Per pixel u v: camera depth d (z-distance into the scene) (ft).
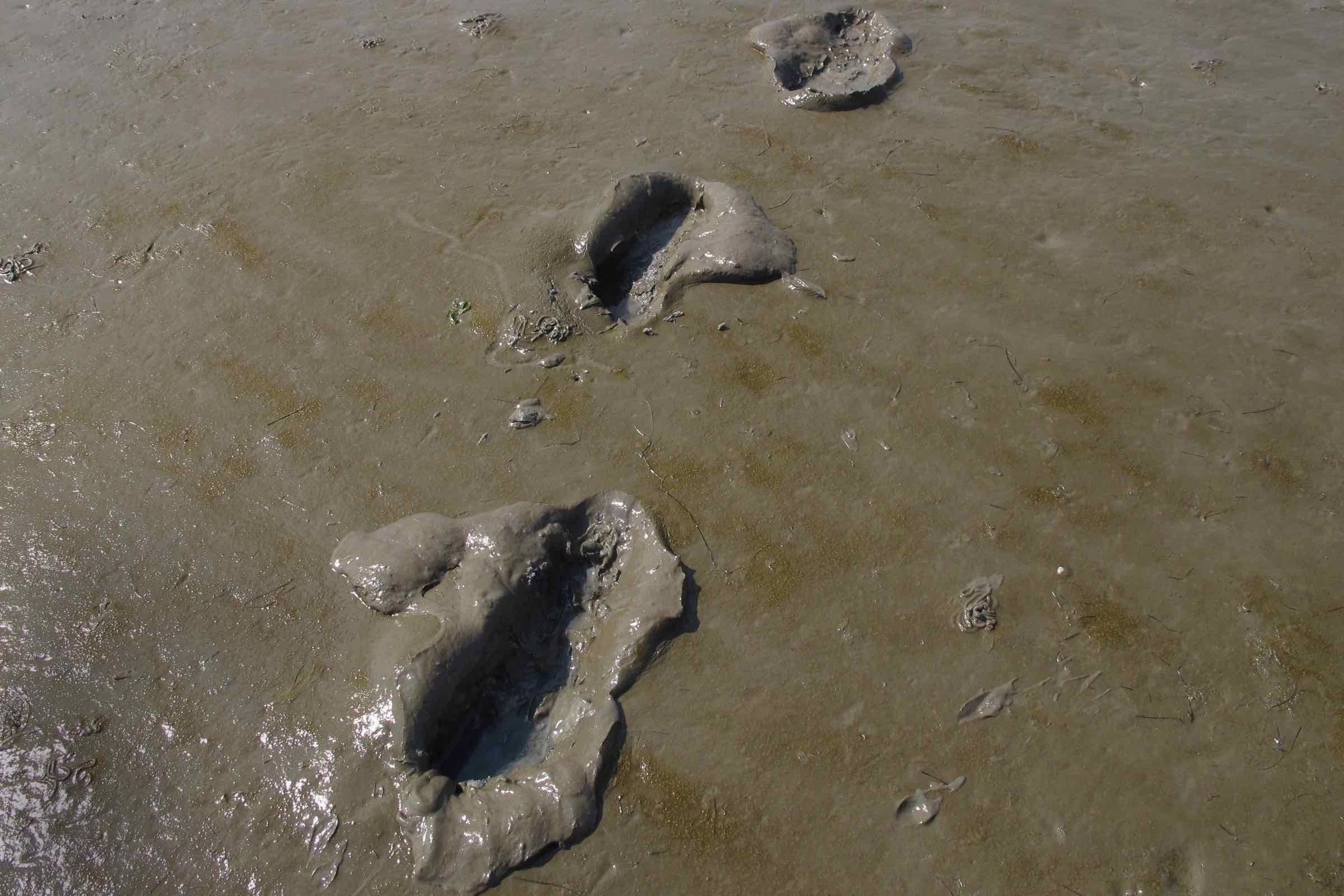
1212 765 8.79
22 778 8.86
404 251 14.02
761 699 9.27
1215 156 15.93
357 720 9.00
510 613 9.70
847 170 15.65
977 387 12.12
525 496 10.86
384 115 17.06
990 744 8.96
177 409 11.96
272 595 10.06
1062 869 8.20
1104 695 9.27
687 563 10.28
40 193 15.46
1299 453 11.36
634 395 12.01
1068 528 10.66
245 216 14.80
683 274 13.51
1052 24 19.71
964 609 9.92
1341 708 9.16
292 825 8.50
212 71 18.45
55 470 11.34
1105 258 13.99
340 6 20.62
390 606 9.77
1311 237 14.28
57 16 20.51
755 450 11.38
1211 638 9.70
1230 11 20.02
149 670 9.57
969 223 14.60
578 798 8.46
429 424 11.68
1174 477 11.14
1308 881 8.11
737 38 19.24
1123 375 12.28
